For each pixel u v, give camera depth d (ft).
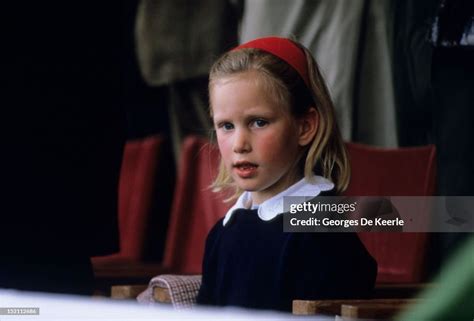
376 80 51.65
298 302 17.47
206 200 43.47
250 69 20.07
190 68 57.77
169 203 54.95
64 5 23.54
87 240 24.71
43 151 23.80
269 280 19.88
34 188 23.84
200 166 44.39
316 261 19.47
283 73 20.25
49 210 24.04
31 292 23.79
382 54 51.11
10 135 23.44
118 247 25.85
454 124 47.42
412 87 49.90
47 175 23.95
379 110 51.78
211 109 20.86
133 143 49.93
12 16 23.09
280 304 19.57
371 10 51.19
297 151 20.89
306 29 53.11
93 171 24.70
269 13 54.08
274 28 54.03
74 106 24.11
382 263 36.19
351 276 19.43
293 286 19.60
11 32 23.18
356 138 52.03
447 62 47.06
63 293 24.34
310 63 20.89
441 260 40.40
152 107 59.47
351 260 19.57
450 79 47.06
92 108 24.43
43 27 23.40
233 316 9.93
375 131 51.62
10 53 23.26
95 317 12.50
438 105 48.01
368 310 16.56
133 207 48.70
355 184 39.24
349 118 52.34
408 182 37.99
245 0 55.36
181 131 58.03
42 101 23.67
